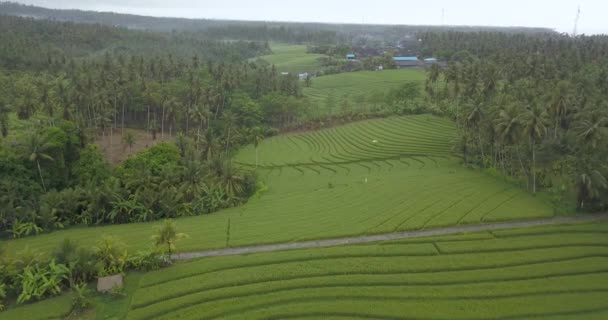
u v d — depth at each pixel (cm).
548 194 8925
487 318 5353
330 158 13450
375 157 13162
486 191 9200
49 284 5800
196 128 15938
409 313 5441
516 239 7100
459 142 12269
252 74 19688
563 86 11394
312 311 5478
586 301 5647
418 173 11006
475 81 14312
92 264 6134
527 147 10225
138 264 6412
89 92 14425
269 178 11906
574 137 10106
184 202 9119
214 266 6400
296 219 8219
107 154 13175
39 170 9150
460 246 6900
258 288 5906
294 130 16712
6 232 8100
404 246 6906
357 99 18912
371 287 5928
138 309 5566
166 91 15862
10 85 16512
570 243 6950
